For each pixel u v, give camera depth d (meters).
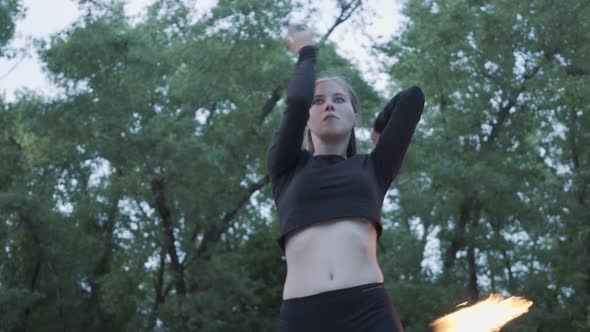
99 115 17.89
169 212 19.75
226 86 19.38
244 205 21.64
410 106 2.43
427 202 19.75
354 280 2.16
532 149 22.03
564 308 21.72
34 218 18.88
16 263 21.33
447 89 21.69
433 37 20.30
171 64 19.42
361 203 2.25
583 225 21.48
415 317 19.08
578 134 21.61
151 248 20.66
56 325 22.41
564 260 21.59
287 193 2.31
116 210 20.84
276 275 25.06
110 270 22.45
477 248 20.53
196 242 21.91
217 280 19.45
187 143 17.41
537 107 21.25
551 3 19.67
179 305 18.89
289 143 2.32
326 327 2.14
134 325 20.16
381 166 2.37
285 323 2.22
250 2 19.05
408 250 19.72
